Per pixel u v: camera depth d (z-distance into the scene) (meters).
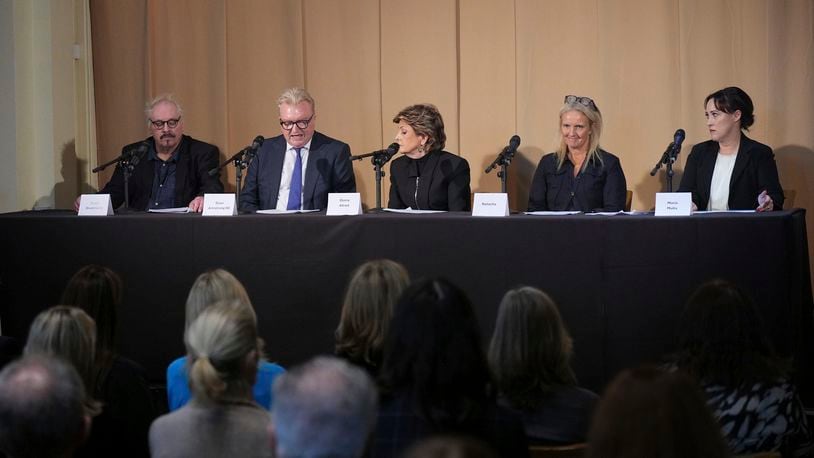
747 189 8.99
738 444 4.75
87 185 11.39
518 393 4.63
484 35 10.90
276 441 3.11
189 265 7.85
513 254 7.32
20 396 3.61
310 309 7.69
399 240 7.48
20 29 10.45
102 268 5.68
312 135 9.57
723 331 4.77
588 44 10.59
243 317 4.34
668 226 7.08
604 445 2.92
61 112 10.80
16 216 8.17
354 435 3.04
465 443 2.17
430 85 11.05
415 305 3.94
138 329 7.97
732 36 10.17
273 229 7.70
